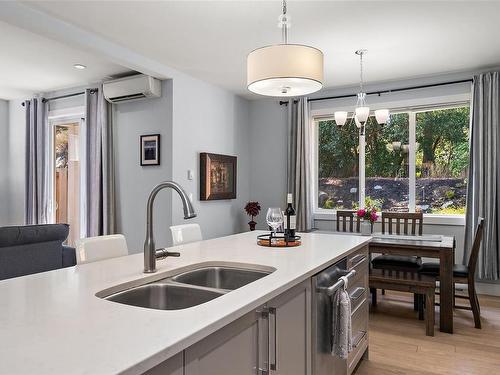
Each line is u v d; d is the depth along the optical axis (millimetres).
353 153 5250
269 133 5688
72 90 5391
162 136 4414
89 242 1967
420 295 3496
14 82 5035
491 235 4152
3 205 6117
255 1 2750
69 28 3141
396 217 4379
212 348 1051
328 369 1989
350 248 2275
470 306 3695
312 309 1796
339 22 3100
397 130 4973
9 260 3064
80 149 5398
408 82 4777
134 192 4645
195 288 1437
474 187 4277
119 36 3404
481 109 4219
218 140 5129
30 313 1056
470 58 3975
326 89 5250
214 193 4934
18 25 2830
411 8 2859
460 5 2814
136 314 1052
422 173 4828
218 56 3924
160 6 2830
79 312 1066
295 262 1834
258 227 5766
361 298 2572
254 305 1198
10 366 736
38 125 5641
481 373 2492
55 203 5766
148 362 783
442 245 3309
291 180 5355
